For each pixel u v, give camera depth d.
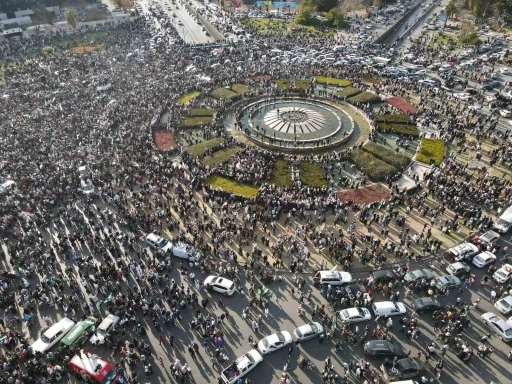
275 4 186.62
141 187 70.19
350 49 138.00
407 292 51.84
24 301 50.81
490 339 46.19
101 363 42.03
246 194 68.00
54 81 111.88
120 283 53.25
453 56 133.50
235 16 189.75
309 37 155.50
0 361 44.00
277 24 175.50
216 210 65.75
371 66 123.56
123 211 64.31
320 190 67.94
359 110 97.06
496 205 64.69
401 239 58.66
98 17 180.12
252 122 92.50
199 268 55.81
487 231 59.72
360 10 198.75
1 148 78.88
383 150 79.75
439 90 106.25
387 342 44.47
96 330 46.28
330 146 82.12
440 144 81.75
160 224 62.47
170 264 55.69
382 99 102.19
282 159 77.44
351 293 50.44
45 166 73.31
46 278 53.84
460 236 59.94
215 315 49.44
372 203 66.19
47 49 143.12
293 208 64.50
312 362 44.06
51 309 50.72
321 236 59.12
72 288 52.28
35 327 48.66
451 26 170.00
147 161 75.81
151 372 42.78
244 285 53.53
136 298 49.72
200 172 73.56
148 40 149.12
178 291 51.38
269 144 82.44
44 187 68.44
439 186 67.81
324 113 96.81
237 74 116.62
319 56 130.38
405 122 90.31
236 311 50.00
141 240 60.16
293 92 107.06
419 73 117.06
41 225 62.25
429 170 74.38
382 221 62.31
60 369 42.69
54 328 46.59
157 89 105.12
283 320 48.84
